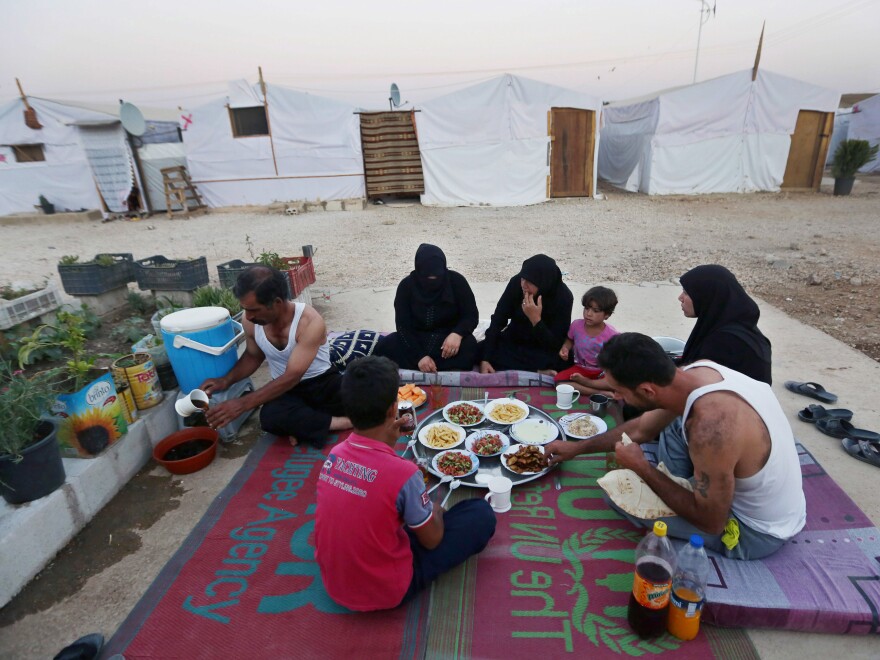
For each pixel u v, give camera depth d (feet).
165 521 9.87
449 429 11.01
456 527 7.93
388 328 19.06
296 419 11.41
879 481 10.16
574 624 7.26
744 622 7.20
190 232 41.83
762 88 49.62
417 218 44.73
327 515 6.85
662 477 7.61
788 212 42.29
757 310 10.03
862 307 19.85
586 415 11.50
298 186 51.06
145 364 11.64
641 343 6.92
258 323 10.62
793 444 7.41
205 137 49.73
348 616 7.50
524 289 12.91
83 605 8.14
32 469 8.64
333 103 48.06
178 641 7.25
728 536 7.66
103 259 20.10
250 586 8.10
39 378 9.30
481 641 7.04
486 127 48.70
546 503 9.50
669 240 33.19
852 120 68.49
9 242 39.37
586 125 50.88
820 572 7.64
